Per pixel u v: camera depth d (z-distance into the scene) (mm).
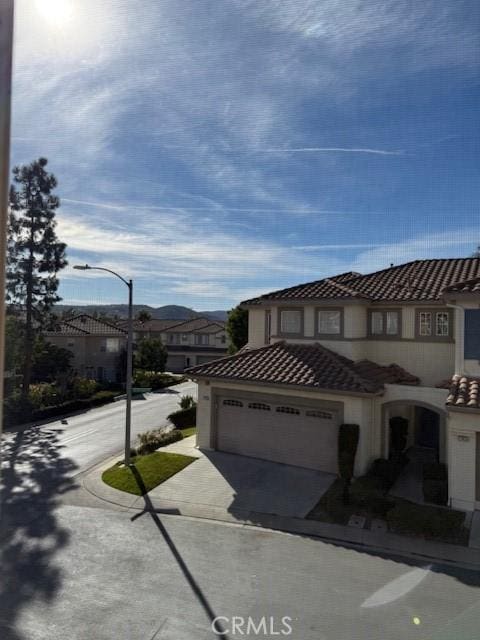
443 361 18266
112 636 7641
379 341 19469
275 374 17031
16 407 26953
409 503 13227
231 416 17922
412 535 11398
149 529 11883
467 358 14625
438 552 10641
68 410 30250
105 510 13211
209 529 11891
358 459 15305
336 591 9023
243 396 17516
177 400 35688
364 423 15406
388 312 19375
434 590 9070
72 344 45094
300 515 12609
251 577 9539
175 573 9672
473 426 12852
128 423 16984
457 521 11289
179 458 17203
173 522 12320
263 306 23656
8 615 8172
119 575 9578
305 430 16312
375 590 9070
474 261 21141
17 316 30953
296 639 7594
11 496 14500
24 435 23734
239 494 14031
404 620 8086
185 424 24625
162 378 44656
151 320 69688
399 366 19062
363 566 10031
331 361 17312
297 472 15805
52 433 24219
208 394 18297
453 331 18094
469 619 8094
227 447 17938
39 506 13570
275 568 9914
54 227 31578
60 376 37062
